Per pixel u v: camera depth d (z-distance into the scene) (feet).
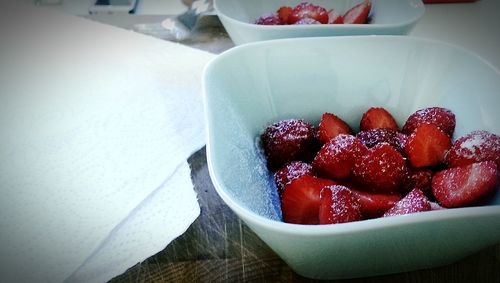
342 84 0.74
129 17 1.17
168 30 1.10
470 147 0.57
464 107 0.66
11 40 1.10
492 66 0.62
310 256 0.47
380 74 0.72
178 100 0.87
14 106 0.88
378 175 0.59
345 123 0.72
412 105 0.73
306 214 0.57
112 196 0.67
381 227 0.40
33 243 0.61
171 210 0.65
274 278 0.55
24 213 0.65
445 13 1.11
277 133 0.67
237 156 0.59
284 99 0.74
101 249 0.60
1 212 0.66
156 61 0.99
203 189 0.68
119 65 0.98
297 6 0.92
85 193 0.68
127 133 0.80
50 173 0.72
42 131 0.81
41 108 0.87
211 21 1.11
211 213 0.64
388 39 0.70
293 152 0.67
